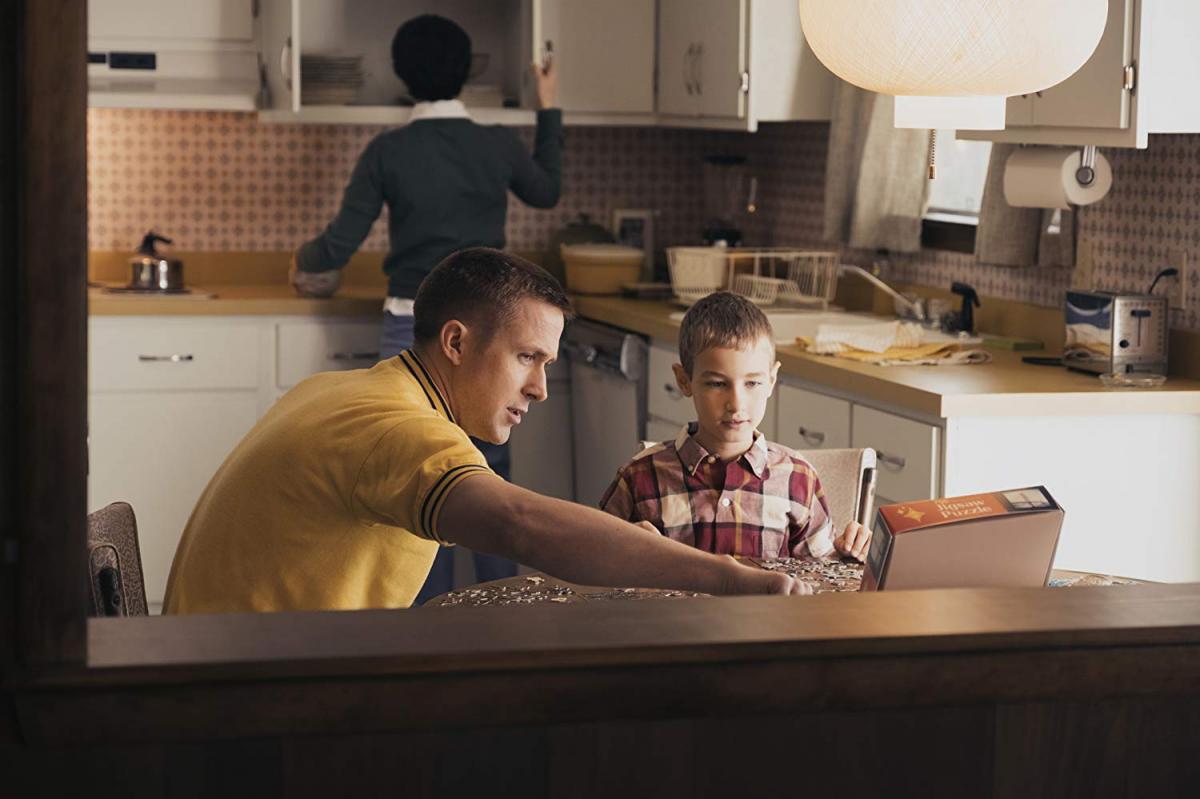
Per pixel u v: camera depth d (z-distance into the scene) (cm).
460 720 121
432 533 167
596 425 479
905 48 198
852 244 448
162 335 468
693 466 244
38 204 115
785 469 245
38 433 116
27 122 114
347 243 461
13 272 116
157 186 523
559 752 124
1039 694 128
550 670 121
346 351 481
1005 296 408
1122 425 319
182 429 473
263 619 130
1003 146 381
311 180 532
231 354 473
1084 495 319
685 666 123
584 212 554
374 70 530
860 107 442
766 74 444
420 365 198
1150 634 127
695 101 474
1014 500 164
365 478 178
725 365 238
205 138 524
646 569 154
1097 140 310
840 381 346
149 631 126
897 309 431
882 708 127
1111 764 130
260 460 191
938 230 439
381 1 529
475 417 199
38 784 119
